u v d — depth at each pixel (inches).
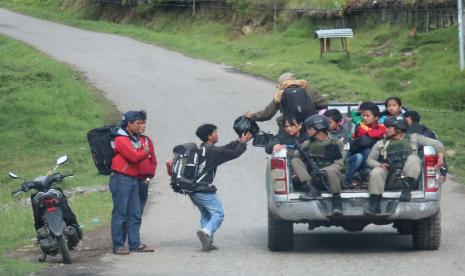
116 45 3107.8
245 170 1331.2
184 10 3582.7
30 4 4788.4
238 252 786.2
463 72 2094.0
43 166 1491.1
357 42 2659.9
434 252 765.9
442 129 1608.0
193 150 805.2
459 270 673.6
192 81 2250.2
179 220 992.2
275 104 820.0
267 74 2298.2
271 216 777.6
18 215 1082.1
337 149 757.9
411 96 1977.1
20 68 2354.8
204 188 799.7
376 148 773.3
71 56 2807.6
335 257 751.1
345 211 742.5
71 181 1310.3
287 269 693.9
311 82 2103.8
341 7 2792.8
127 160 791.1
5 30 3666.3
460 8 2134.6
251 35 3134.8
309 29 2928.2
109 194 1213.7
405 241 854.5
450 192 1154.7
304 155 754.8
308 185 745.6
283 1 3137.3
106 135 797.2
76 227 794.2
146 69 2495.1
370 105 807.7
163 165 1401.3
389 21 2687.0
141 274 684.1
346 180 781.9
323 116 764.6
